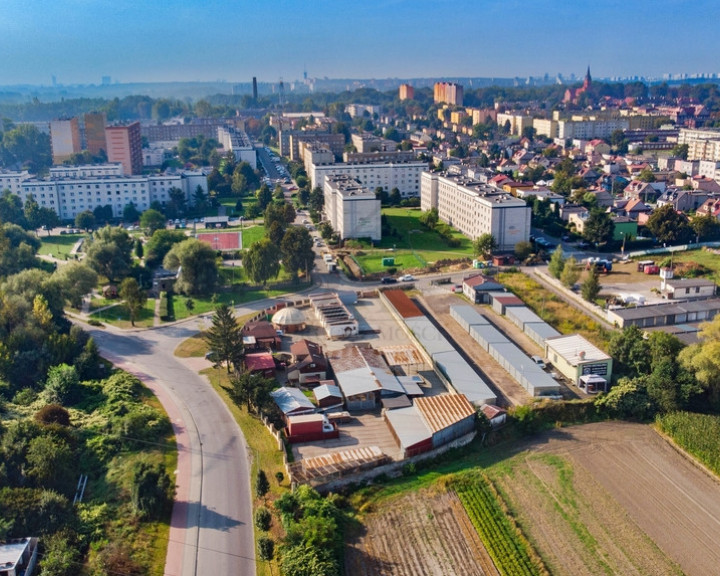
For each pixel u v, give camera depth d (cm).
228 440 12975
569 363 15250
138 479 10606
